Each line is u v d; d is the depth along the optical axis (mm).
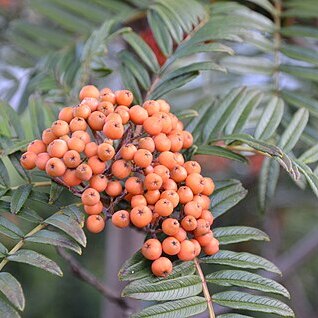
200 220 349
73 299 1240
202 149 392
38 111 423
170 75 413
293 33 461
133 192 347
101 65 473
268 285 349
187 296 341
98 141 356
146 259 348
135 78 451
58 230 368
